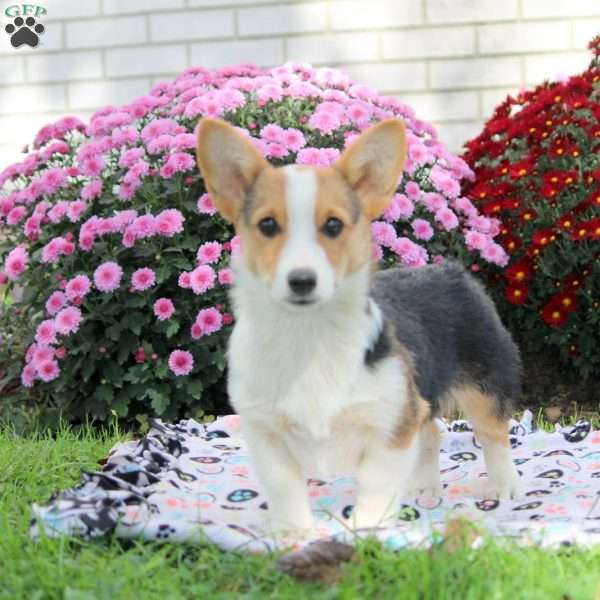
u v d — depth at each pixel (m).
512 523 1.66
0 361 2.39
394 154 1.67
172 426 2.12
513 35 2.81
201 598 1.49
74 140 2.45
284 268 1.56
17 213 2.30
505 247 2.41
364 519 1.66
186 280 2.16
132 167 2.21
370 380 1.64
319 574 1.52
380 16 2.84
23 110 2.96
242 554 1.57
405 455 1.67
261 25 2.88
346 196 1.63
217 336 2.21
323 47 2.87
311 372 1.64
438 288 1.85
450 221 2.27
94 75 2.94
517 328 2.48
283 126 2.34
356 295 1.63
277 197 1.61
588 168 2.37
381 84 2.86
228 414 2.30
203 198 2.18
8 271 2.25
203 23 2.89
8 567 1.55
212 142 1.67
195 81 2.42
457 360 1.83
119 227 2.18
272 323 1.63
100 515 1.63
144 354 2.21
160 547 1.62
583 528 1.63
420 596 1.47
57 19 2.93
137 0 2.90
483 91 2.83
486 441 1.87
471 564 1.51
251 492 1.84
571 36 2.79
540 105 2.43
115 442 2.11
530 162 2.38
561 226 2.31
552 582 1.49
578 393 2.40
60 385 2.23
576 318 2.37
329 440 1.67
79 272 2.24
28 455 1.96
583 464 1.98
